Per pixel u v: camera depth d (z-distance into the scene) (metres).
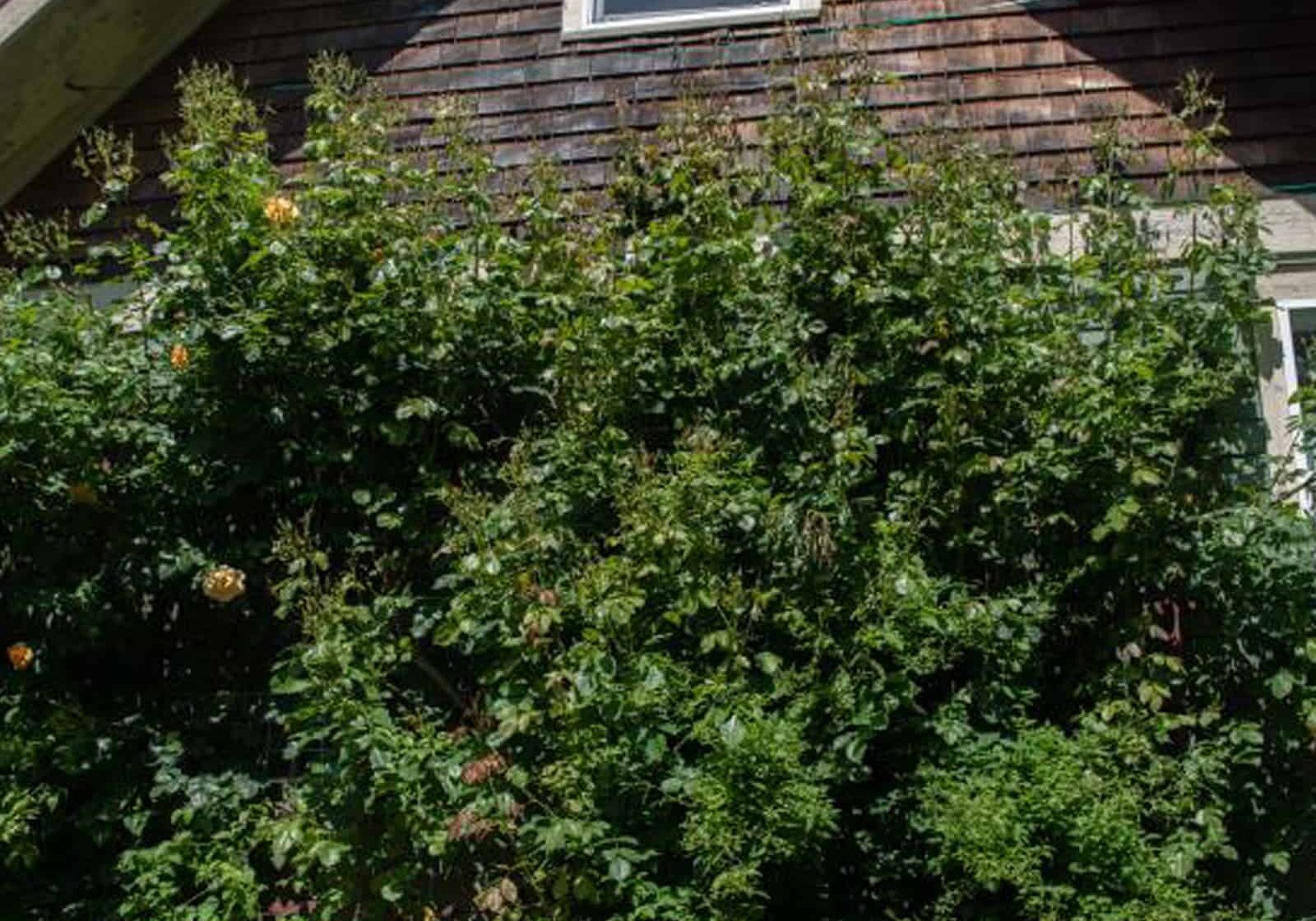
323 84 5.83
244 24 7.22
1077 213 5.90
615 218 5.75
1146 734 4.73
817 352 5.37
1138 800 4.52
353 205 5.40
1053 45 6.35
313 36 7.12
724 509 4.77
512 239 5.72
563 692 4.48
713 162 5.82
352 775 4.63
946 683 4.86
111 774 5.05
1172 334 5.12
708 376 5.21
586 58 6.73
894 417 5.15
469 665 5.12
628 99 6.61
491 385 5.39
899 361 5.22
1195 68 6.20
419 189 5.70
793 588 4.75
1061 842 4.38
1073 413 4.98
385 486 5.18
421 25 7.01
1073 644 5.03
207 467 5.25
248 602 5.34
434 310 5.22
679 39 6.70
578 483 5.00
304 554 4.89
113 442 5.17
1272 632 4.82
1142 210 5.70
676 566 4.66
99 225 6.96
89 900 4.98
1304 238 5.82
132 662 5.36
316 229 5.29
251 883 4.79
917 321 5.26
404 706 5.04
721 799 4.26
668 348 5.34
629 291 5.36
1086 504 5.01
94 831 4.95
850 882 4.73
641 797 4.47
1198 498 5.12
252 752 5.22
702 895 4.30
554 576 4.76
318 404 5.27
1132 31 6.32
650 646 4.67
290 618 5.31
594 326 5.24
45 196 7.15
